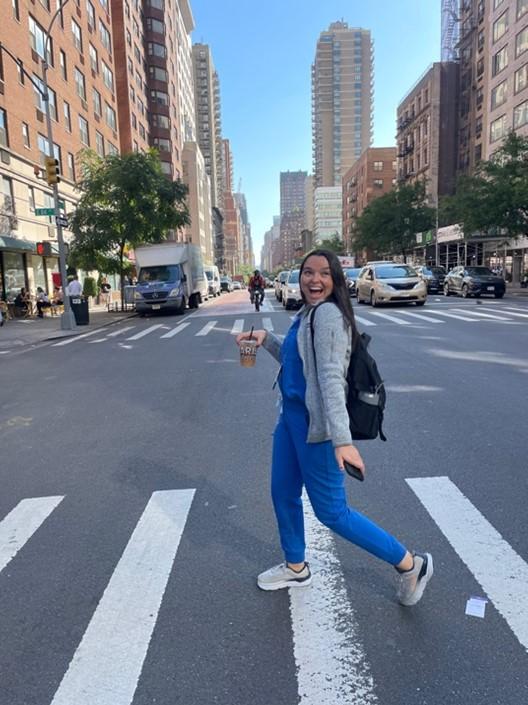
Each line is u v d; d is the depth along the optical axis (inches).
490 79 2066.9
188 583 119.0
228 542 136.9
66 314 729.0
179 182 1081.4
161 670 92.5
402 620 104.0
